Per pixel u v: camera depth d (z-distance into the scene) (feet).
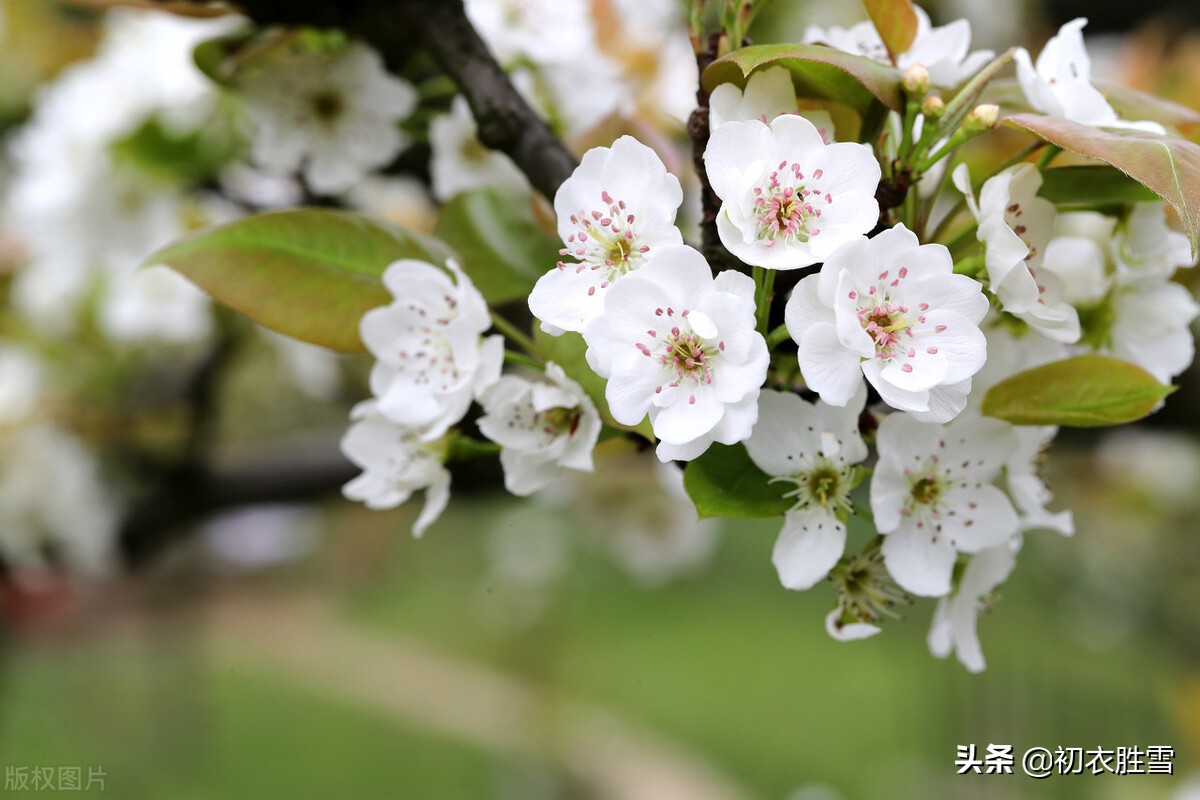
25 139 3.22
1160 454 5.40
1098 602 5.60
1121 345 2.01
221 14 2.19
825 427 1.85
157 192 2.77
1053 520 1.95
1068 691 4.47
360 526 12.66
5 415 3.22
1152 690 4.78
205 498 3.28
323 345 1.98
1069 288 2.01
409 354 1.95
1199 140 2.03
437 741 9.94
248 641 13.24
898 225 1.79
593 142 2.14
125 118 2.62
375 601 14.07
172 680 5.08
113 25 2.76
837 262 1.78
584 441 1.90
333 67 2.27
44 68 3.54
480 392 1.91
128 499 3.29
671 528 4.15
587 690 10.62
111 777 5.39
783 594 12.92
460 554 12.62
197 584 4.52
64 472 3.22
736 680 10.70
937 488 1.88
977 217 1.87
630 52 2.80
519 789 8.74
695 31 1.92
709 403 1.78
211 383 3.25
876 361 1.79
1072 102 1.90
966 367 1.79
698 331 1.77
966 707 4.21
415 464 2.00
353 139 2.30
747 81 1.86
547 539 8.10
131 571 3.47
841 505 1.86
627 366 1.79
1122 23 4.35
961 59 1.99
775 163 1.81
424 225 3.15
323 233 1.99
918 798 6.02
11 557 3.28
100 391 3.46
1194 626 5.45
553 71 2.38
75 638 6.24
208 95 2.64
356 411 1.99
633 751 9.61
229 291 1.97
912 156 1.87
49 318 3.39
